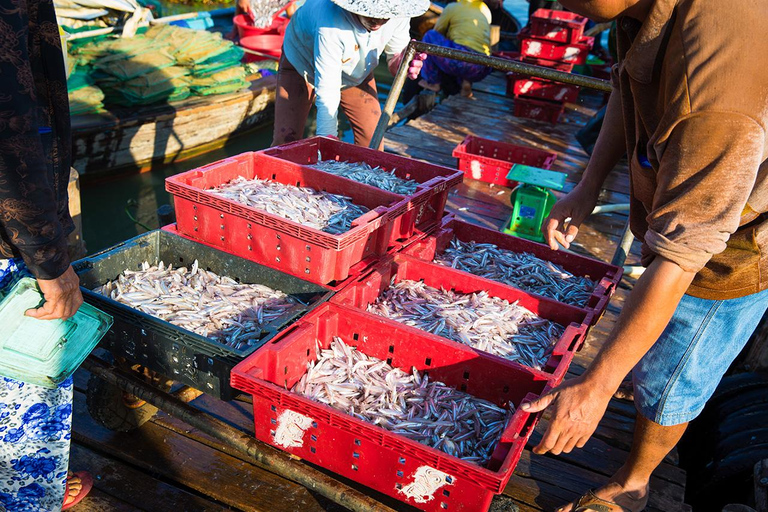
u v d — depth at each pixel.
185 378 2.46
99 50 7.23
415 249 3.46
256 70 9.23
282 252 2.92
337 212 3.24
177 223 3.22
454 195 5.92
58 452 2.22
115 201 7.36
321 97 4.05
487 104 9.18
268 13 9.89
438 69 9.19
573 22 7.88
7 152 1.66
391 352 2.76
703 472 3.39
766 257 2.02
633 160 2.06
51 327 2.02
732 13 1.50
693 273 1.69
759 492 2.88
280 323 2.57
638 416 2.44
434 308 3.09
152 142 7.61
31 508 2.24
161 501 2.72
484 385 2.61
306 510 2.72
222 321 2.77
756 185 1.87
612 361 1.77
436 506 2.15
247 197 3.21
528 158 6.37
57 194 2.06
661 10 1.62
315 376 2.60
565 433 1.84
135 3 7.88
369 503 2.17
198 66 7.93
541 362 2.86
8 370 1.95
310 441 2.29
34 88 1.71
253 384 2.24
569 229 2.89
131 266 3.08
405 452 2.07
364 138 5.02
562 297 3.34
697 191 1.59
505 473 1.94
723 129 1.52
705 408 3.74
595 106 9.46
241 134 9.00
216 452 2.97
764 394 3.56
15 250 1.92
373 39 4.17
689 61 1.56
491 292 3.25
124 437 2.99
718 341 2.17
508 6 15.73
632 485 2.59
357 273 3.03
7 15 1.59
